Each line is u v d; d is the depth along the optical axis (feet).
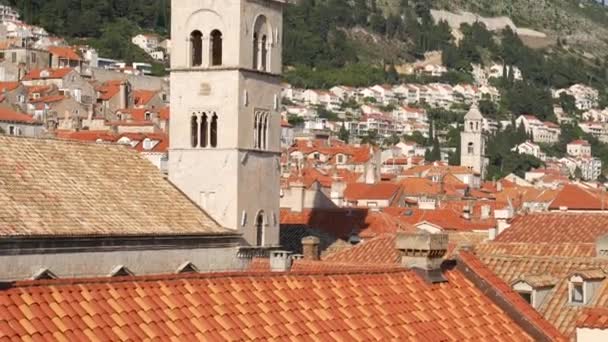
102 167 431.02
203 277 167.43
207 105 505.66
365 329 172.65
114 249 396.16
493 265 285.43
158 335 150.30
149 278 161.58
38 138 417.69
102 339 144.87
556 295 263.08
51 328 143.02
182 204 447.83
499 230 545.03
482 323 190.60
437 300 191.31
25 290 147.43
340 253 395.55
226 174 500.74
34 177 396.16
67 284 152.25
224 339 155.22
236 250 462.60
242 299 167.02
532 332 194.08
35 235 364.58
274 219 521.24
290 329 164.25
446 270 201.67
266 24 521.24
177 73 510.99
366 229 644.27
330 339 165.78
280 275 177.06
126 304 154.20
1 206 370.32
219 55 508.94
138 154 456.45
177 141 509.76
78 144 432.66
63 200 394.32
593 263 278.05
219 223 495.82
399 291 188.75
